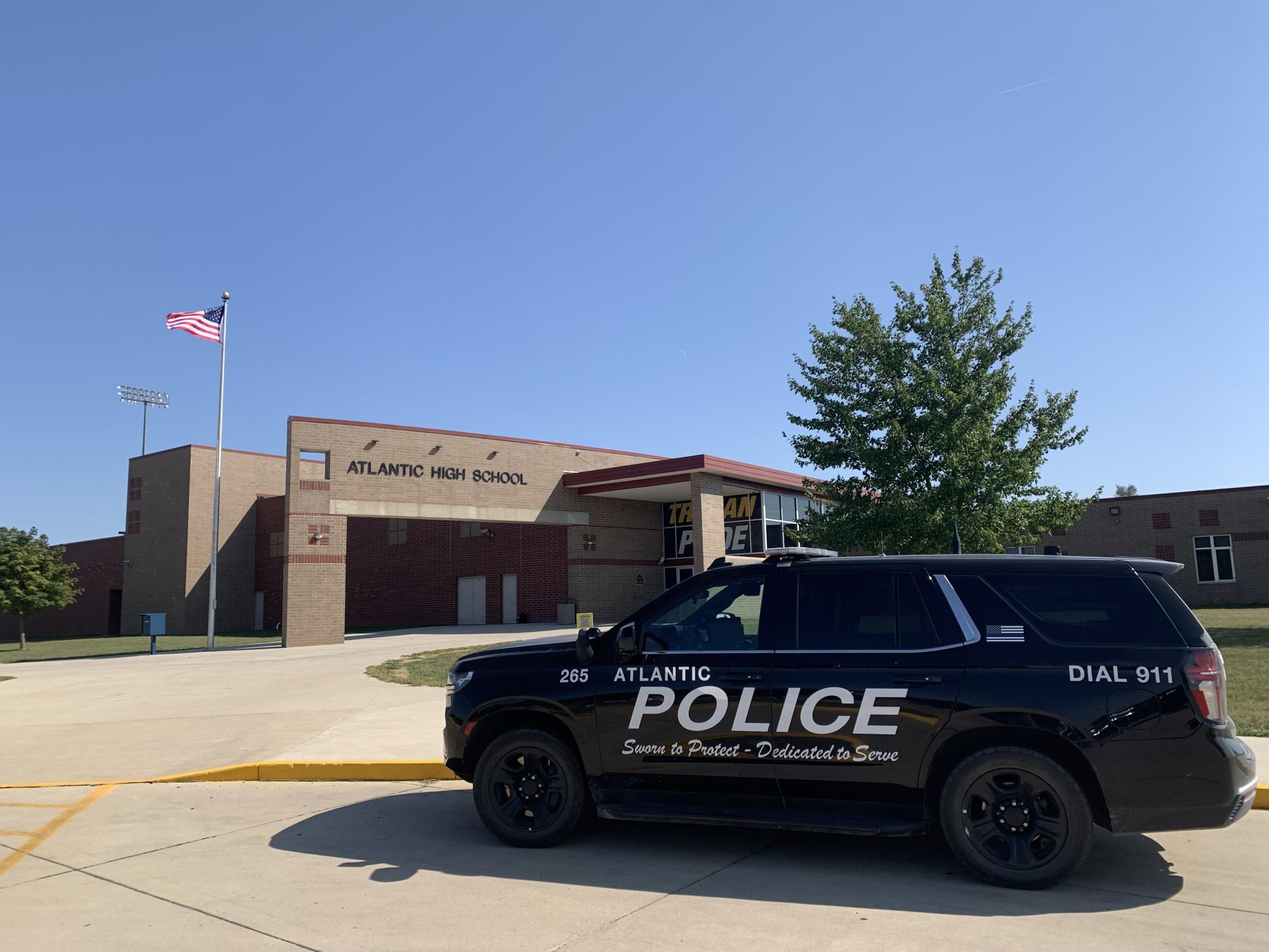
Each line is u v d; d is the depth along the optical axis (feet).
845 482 58.90
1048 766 17.87
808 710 19.45
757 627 20.62
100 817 25.91
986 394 56.08
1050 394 56.44
